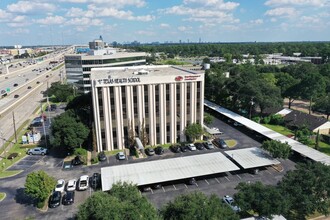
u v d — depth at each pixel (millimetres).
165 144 82750
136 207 38094
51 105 131375
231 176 64250
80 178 60406
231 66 191500
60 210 51781
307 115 98562
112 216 35375
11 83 196000
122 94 76125
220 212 38375
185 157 67750
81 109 89125
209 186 59875
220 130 95750
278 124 101500
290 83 130125
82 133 72938
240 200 43094
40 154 76375
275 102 102625
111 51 169250
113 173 59906
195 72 88750
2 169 67875
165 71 94250
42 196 51219
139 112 78750
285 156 67188
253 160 66750
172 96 80250
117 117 77125
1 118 112500
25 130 96812
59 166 69500
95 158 71062
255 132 92125
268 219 42969
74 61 151125
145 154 75500
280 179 62719
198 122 85625
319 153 70438
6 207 52906
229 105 123938
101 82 73500
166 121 81875
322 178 45500
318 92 119812
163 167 62688
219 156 68375
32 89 175000
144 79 76750
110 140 78250
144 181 56969
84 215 37750
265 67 184625
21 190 58781
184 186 59844
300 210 46750
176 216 38188
